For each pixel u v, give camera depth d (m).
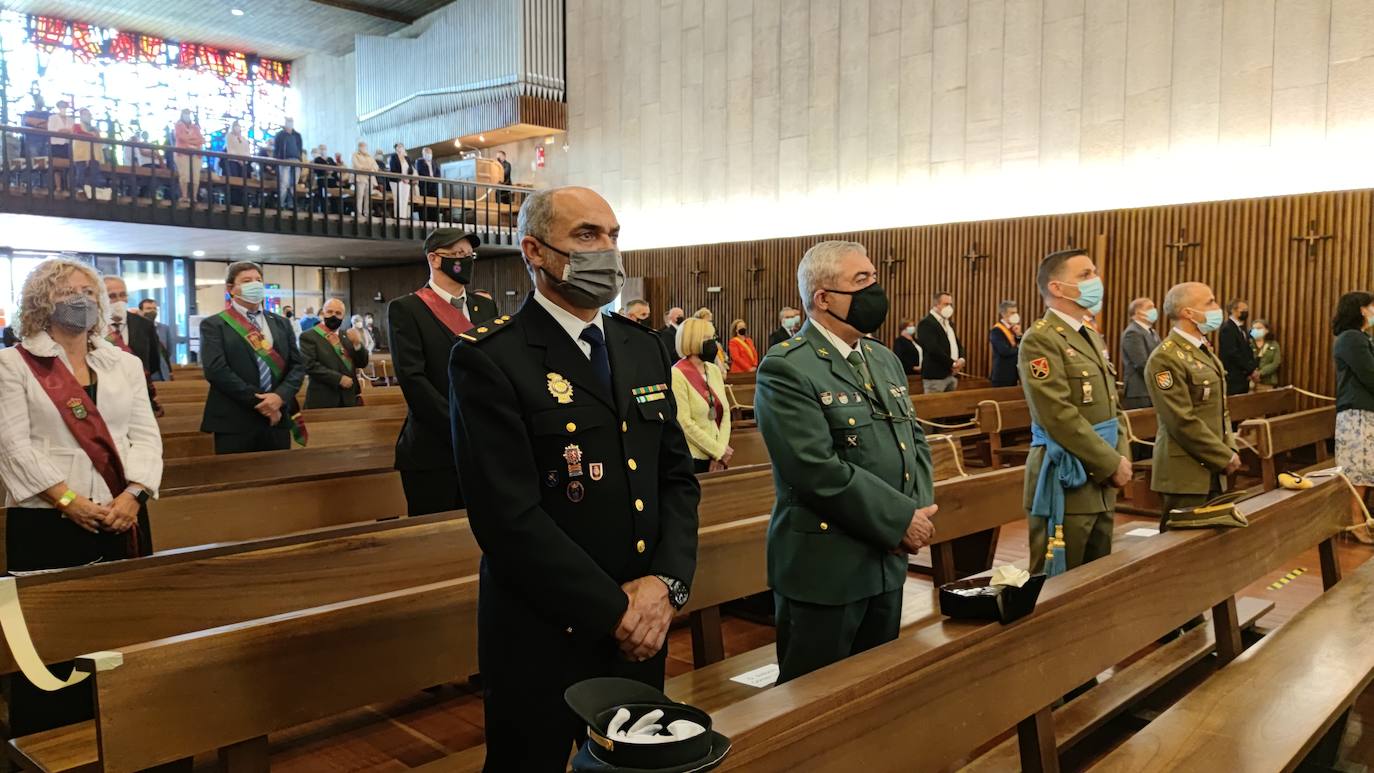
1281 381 10.08
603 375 2.01
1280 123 10.20
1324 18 9.91
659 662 2.02
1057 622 2.41
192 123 14.50
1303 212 9.92
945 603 2.28
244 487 3.79
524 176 18.70
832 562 2.63
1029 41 11.98
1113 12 11.30
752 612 4.79
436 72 19.05
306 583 2.86
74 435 3.04
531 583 1.79
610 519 1.92
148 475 3.17
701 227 15.60
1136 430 7.35
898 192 13.27
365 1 18.70
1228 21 10.50
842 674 1.90
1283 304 10.06
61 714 2.90
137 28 20.81
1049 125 11.85
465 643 2.56
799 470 2.58
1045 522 3.74
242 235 14.98
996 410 7.82
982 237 12.29
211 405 5.18
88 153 12.97
